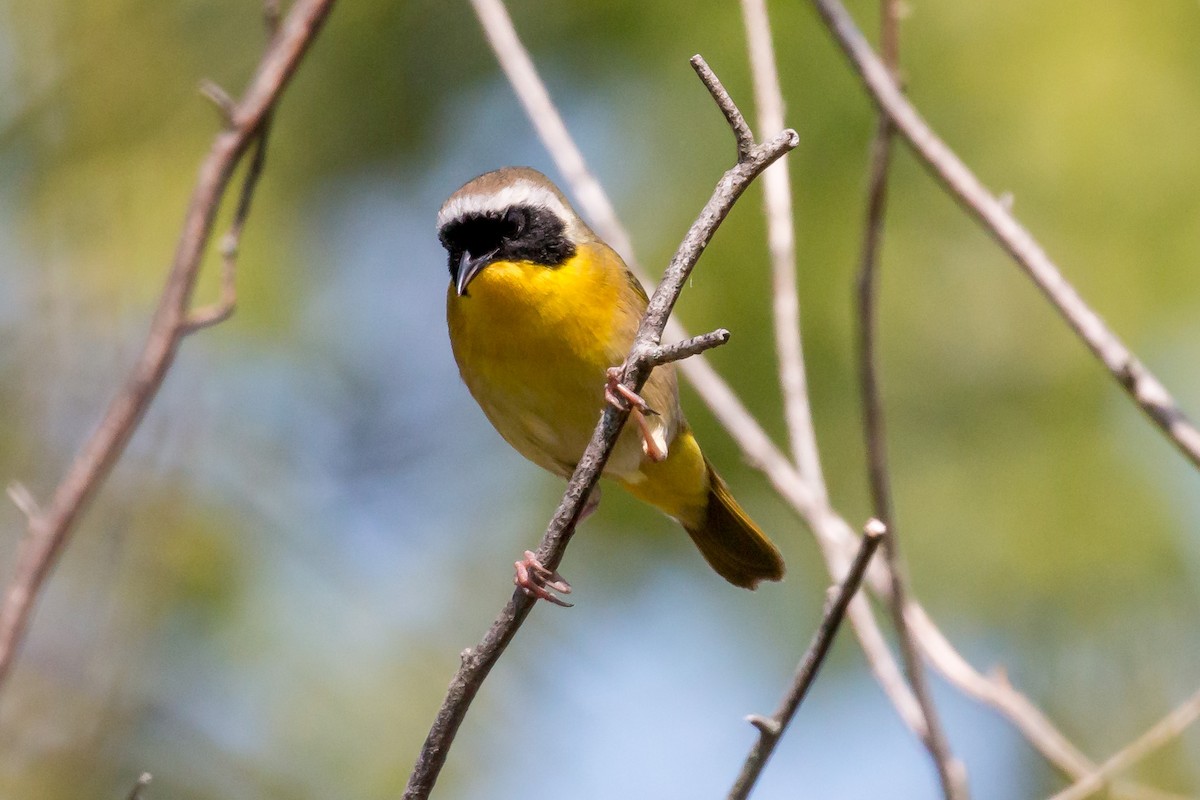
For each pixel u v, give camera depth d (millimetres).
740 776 5887
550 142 8242
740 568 9445
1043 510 10867
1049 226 10734
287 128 13211
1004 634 11258
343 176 13586
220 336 12164
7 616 7328
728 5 11492
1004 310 10977
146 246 11984
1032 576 10875
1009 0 10930
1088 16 10742
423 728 11859
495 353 8195
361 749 11648
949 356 11023
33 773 10734
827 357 10898
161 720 11289
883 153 7836
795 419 7828
